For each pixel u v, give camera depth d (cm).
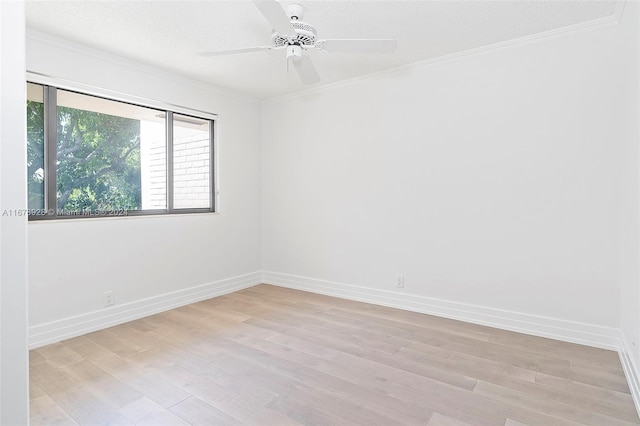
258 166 449
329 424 169
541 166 274
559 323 269
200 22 248
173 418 174
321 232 402
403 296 345
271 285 443
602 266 254
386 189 352
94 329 291
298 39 220
